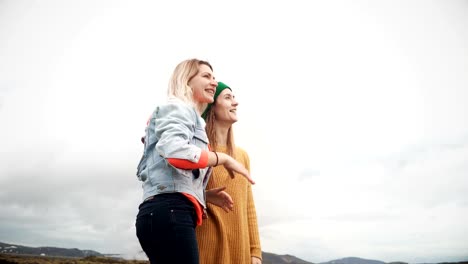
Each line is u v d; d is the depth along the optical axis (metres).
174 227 0.87
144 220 0.89
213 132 1.63
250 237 1.68
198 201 0.97
